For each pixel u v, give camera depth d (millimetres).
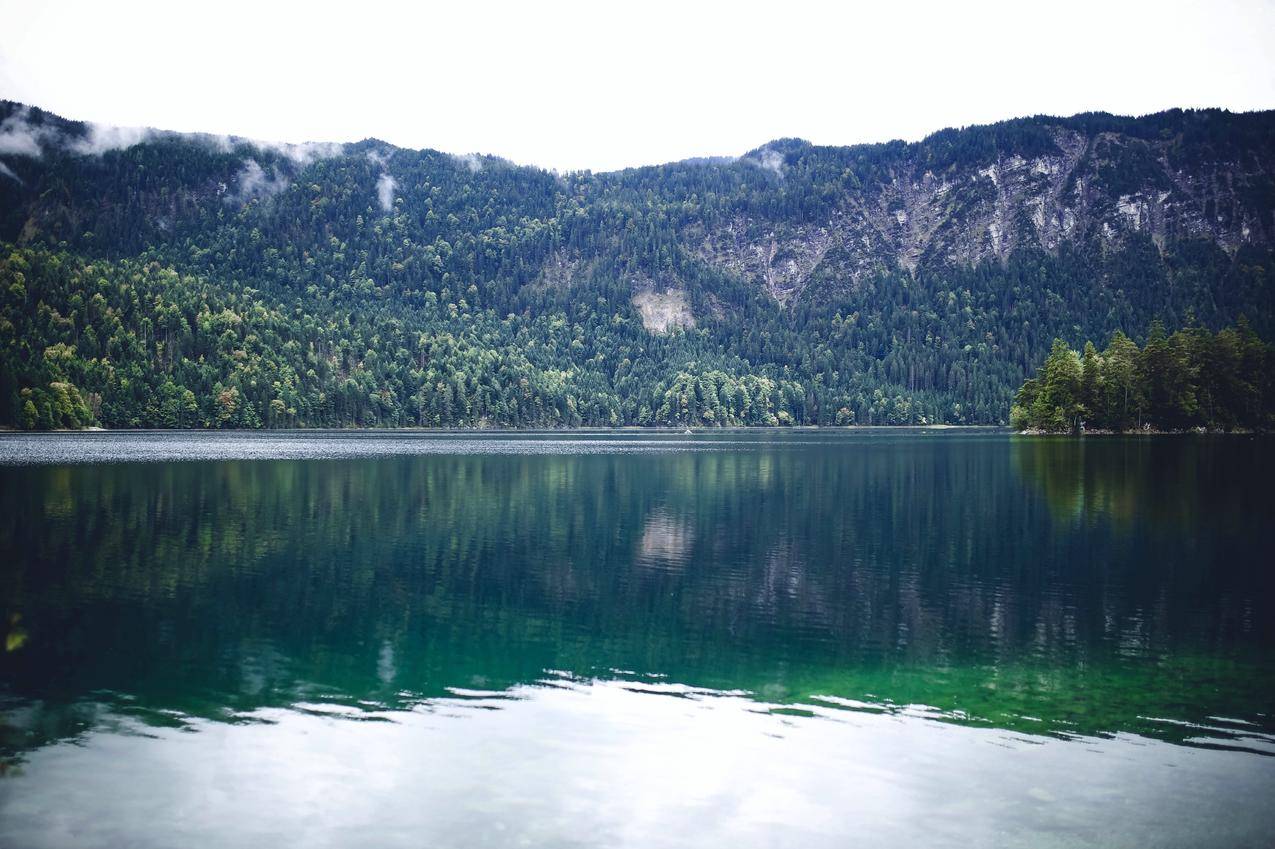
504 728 20406
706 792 17031
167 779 17516
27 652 26219
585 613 31688
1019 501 64312
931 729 20422
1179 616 31219
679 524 53594
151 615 30797
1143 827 15742
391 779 17516
